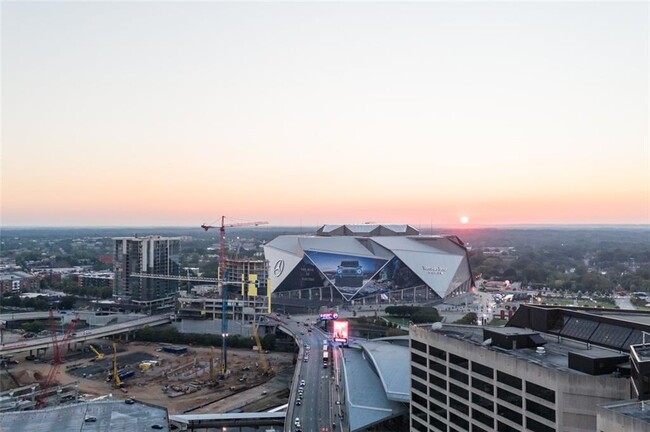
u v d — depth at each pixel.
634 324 135.50
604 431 96.81
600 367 118.69
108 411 174.75
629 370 116.94
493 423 135.38
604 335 141.75
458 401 148.75
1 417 169.00
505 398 131.62
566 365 127.00
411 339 171.50
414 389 169.75
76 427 160.62
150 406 180.00
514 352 138.25
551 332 154.88
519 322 165.88
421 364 166.12
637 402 99.94
